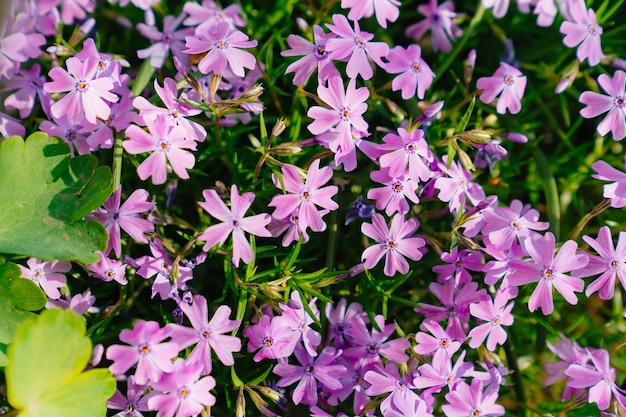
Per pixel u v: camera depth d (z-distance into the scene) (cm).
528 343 36
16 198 32
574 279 32
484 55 39
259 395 32
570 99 39
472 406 32
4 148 31
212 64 32
